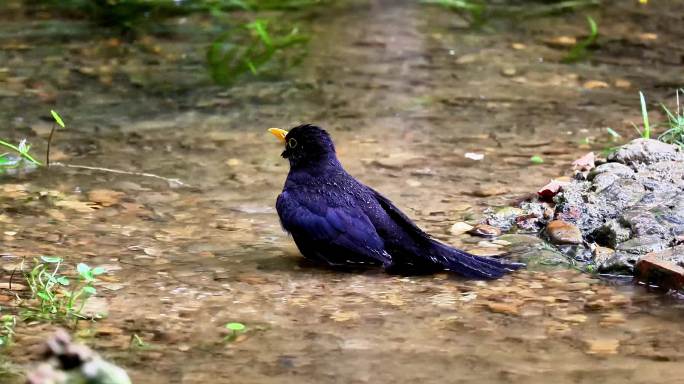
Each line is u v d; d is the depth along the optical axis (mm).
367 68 18453
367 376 8219
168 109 16328
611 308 9711
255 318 9422
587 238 11453
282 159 14312
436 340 8945
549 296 10000
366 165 13953
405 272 10719
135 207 12492
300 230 10805
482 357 8586
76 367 6527
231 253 11188
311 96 17031
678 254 10469
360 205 10836
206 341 8898
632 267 10523
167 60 18703
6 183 13156
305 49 19500
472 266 10555
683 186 12117
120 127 15469
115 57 18781
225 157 14320
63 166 13812
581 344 8875
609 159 13164
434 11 22109
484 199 12742
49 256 10906
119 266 10688
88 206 12477
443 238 11570
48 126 15367
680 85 17547
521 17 21641
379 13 21922
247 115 16109
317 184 11008
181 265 10773
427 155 14359
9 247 11125
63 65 18219
